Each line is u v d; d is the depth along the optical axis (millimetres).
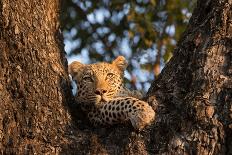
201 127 9109
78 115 10977
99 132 10078
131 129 9758
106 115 10969
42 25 10484
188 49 10133
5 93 9969
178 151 9109
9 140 9781
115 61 13781
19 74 10039
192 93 9508
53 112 10023
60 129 9930
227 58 9625
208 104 9219
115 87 13133
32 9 10438
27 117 9883
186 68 9984
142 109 9727
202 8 10547
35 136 9773
